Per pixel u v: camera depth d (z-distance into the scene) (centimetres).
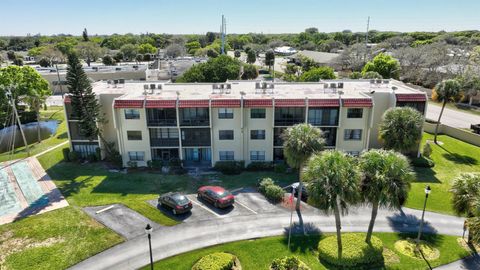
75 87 4600
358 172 2581
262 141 4725
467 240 3097
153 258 2875
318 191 2561
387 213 3562
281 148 4812
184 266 2762
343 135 4694
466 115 7175
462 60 9019
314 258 2850
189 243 3073
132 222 3412
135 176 4531
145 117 4600
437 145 5512
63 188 4200
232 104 4491
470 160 4934
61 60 15688
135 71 10362
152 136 4759
